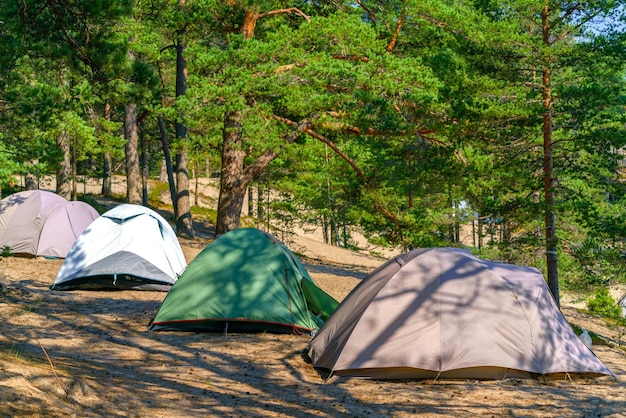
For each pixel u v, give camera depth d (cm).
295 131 2175
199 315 1131
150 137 3947
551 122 2069
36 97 1603
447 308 892
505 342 879
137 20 2523
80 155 2872
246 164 3023
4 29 1352
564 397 789
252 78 1828
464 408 734
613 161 2141
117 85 1494
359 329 894
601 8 1970
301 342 1082
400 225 2534
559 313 949
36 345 905
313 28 1975
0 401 520
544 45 1995
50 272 1712
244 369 896
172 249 1619
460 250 969
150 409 643
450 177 2166
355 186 2578
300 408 714
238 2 2066
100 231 1555
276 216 3628
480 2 2144
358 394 792
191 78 1848
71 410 564
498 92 2122
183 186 2761
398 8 2311
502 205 2241
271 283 1174
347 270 2606
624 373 986
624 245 2280
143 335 1084
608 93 1950
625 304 3222
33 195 2014
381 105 1944
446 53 2159
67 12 1341
